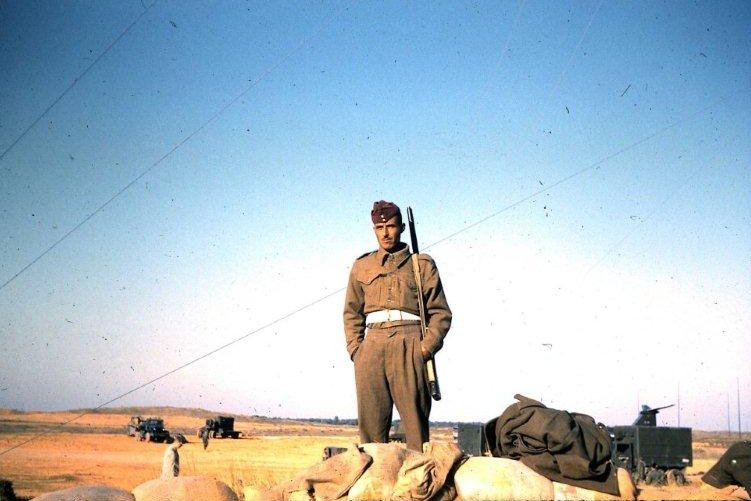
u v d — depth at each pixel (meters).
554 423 5.93
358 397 7.47
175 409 125.62
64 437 56.50
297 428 108.25
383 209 7.56
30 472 28.33
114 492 5.03
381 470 5.46
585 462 5.73
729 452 6.29
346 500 5.36
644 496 5.88
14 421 85.62
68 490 5.03
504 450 6.25
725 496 6.08
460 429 18.56
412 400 7.22
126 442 54.84
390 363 7.29
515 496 5.59
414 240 7.55
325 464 5.51
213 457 38.47
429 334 7.31
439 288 7.45
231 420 70.69
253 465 31.56
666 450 22.44
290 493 5.38
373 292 7.46
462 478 5.66
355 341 7.60
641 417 23.30
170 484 5.10
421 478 5.44
